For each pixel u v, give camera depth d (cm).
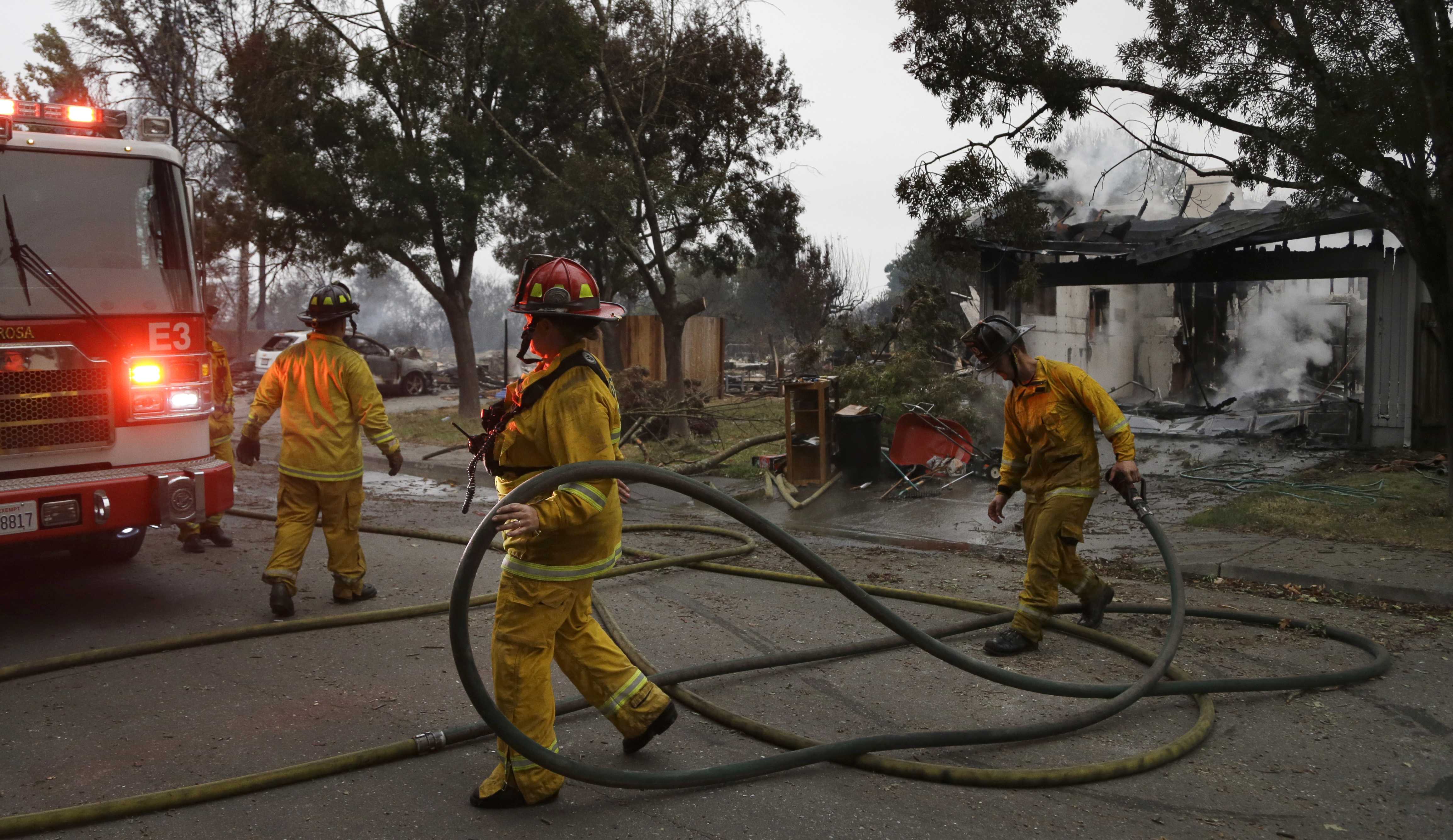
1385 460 1112
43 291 505
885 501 977
